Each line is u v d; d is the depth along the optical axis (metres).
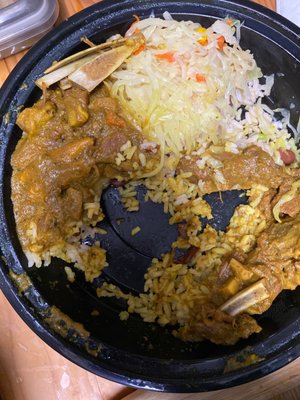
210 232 0.21
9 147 0.18
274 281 0.19
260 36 0.20
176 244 0.21
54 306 0.18
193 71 0.20
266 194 0.21
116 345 0.18
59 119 0.19
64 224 0.20
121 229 0.21
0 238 0.18
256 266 0.19
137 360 0.17
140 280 0.21
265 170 0.21
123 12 0.19
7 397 0.20
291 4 0.22
